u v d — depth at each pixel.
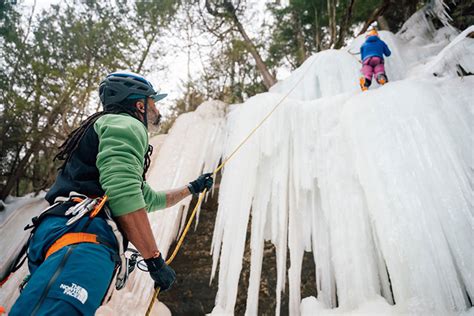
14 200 6.67
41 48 6.78
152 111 1.30
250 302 2.90
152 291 3.16
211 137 4.75
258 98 4.21
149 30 7.74
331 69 5.37
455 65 3.70
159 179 4.50
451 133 2.72
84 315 0.74
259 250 3.15
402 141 2.74
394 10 7.79
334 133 3.44
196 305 3.40
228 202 3.50
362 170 2.85
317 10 10.05
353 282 2.51
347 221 2.80
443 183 2.42
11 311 0.70
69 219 0.88
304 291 3.03
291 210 3.20
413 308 2.09
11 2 6.72
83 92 6.68
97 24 6.96
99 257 0.84
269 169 3.61
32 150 7.01
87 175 0.99
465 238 2.18
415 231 2.29
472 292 2.03
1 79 6.54
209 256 3.68
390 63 5.18
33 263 0.87
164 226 3.74
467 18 5.96
